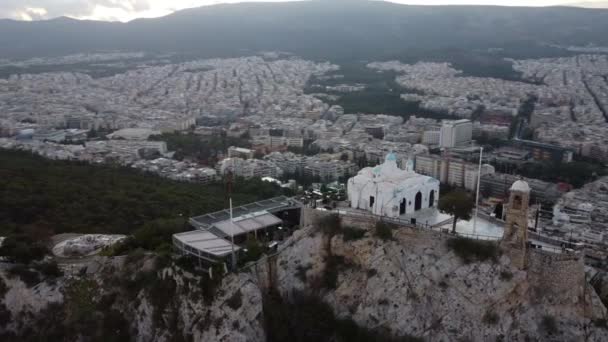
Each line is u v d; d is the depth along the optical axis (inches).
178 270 6732.3
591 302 6195.9
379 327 6392.7
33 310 6998.0
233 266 6707.7
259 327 6555.1
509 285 6171.3
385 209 7332.7
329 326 6520.7
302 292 6934.1
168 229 7859.3
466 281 6279.5
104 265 7234.3
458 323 6195.9
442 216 7544.3
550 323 6117.1
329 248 7032.5
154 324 6653.5
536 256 6235.2
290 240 7332.7
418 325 6274.6
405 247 6624.0
